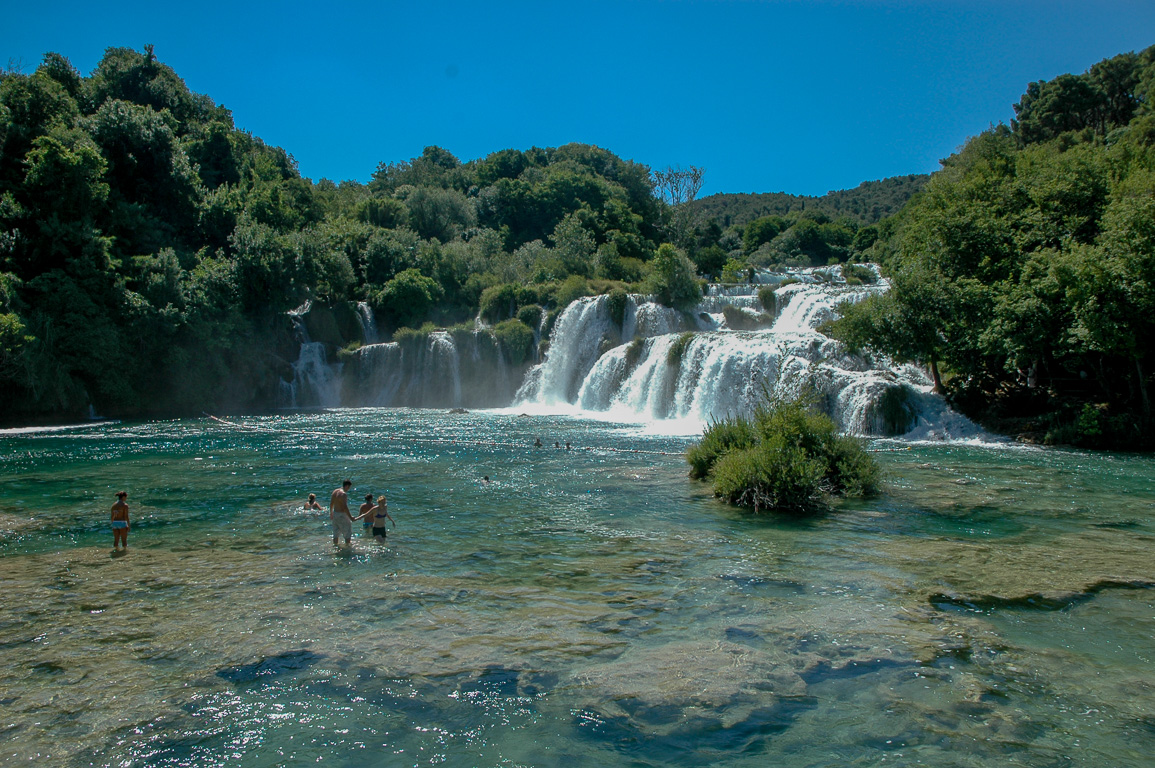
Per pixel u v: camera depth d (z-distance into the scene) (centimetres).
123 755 570
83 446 2717
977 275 2981
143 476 2042
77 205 3975
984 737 598
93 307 3709
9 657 765
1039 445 2592
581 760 566
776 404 1819
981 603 940
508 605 936
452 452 2528
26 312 3497
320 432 3189
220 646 795
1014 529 1380
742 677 711
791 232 11819
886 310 2952
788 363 3212
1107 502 1639
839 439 1788
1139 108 5881
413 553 1211
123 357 3844
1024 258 2869
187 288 4259
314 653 775
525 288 5409
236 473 2094
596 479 1966
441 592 991
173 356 4050
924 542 1277
